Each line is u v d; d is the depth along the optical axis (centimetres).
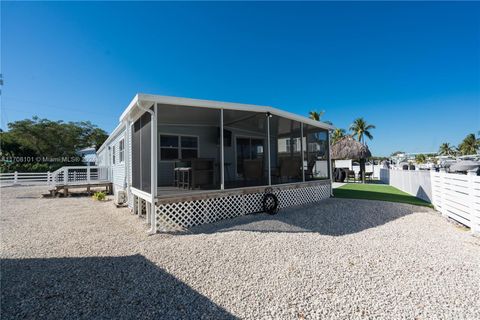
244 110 608
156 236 438
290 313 206
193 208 521
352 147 1465
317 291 241
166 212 491
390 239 404
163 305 219
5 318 199
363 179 1509
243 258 324
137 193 624
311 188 785
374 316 200
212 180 681
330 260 316
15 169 1919
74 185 1162
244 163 654
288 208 676
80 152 2678
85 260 327
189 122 819
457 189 506
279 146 1062
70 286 254
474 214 443
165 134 820
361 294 234
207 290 245
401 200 794
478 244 379
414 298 226
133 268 299
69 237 440
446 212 557
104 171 1336
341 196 896
